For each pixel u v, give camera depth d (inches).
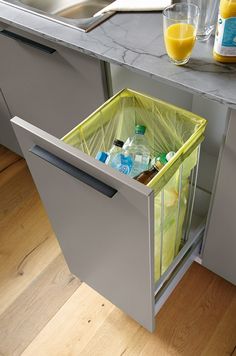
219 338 49.1
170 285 46.8
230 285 53.8
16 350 50.6
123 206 29.5
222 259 48.4
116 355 48.9
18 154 74.6
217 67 35.9
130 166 39.3
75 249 44.9
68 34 42.4
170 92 45.9
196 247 50.5
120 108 40.8
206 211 53.3
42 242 61.6
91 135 39.2
